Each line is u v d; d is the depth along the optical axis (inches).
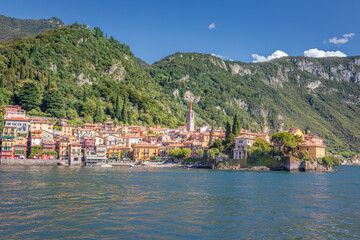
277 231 1937.7
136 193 3250.5
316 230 1966.0
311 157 7509.8
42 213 2271.2
